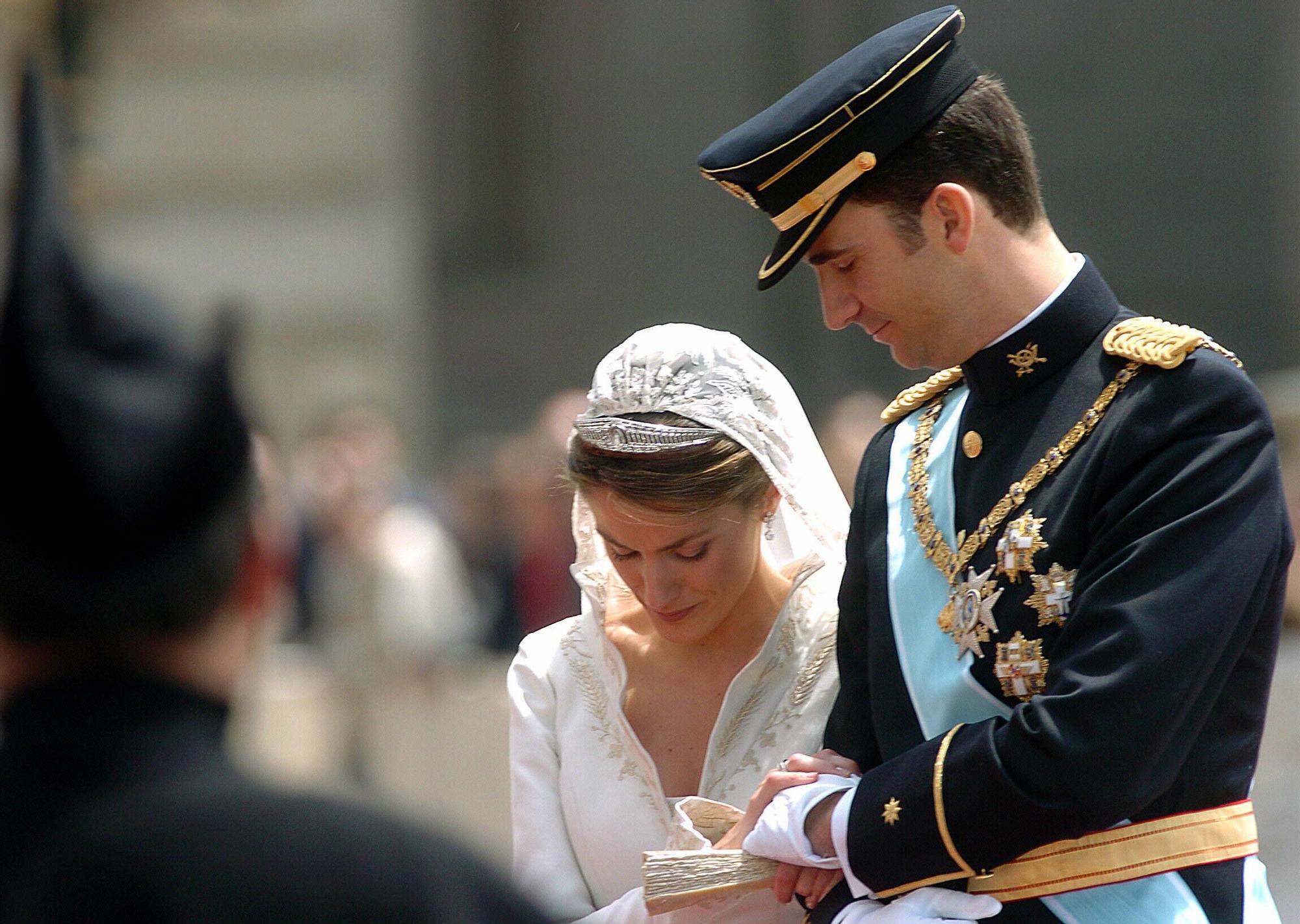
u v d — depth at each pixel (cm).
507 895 503
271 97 4588
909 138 830
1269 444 794
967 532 845
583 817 976
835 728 916
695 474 911
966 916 807
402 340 4669
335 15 4612
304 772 2820
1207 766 810
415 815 513
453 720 2880
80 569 502
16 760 505
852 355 5822
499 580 3234
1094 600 774
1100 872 798
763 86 5894
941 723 834
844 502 993
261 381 4622
